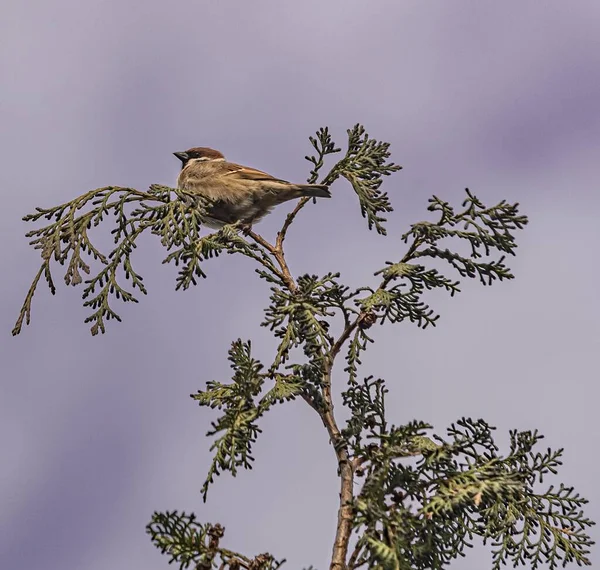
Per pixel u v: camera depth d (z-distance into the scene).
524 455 9.13
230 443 8.41
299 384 9.08
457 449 8.53
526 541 9.06
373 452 8.67
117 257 10.84
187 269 10.67
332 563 8.01
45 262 10.87
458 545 9.01
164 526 7.97
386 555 7.42
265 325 9.59
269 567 7.94
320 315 9.63
